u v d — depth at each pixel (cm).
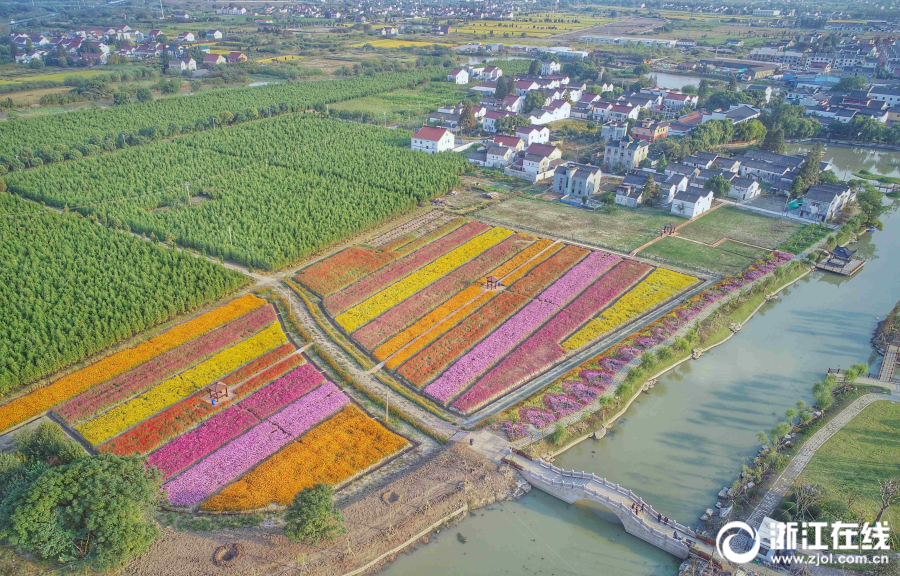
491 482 7656
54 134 19962
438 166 18012
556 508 7519
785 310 11919
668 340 10456
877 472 7775
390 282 12344
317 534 6556
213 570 6397
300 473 7694
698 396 9500
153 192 15725
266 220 14188
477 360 10025
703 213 15800
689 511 7406
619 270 12794
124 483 6469
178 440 8194
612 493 7406
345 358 10031
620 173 18750
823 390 8969
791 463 7994
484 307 11531
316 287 12050
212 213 14262
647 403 9338
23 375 9019
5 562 6284
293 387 9256
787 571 6519
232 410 8750
